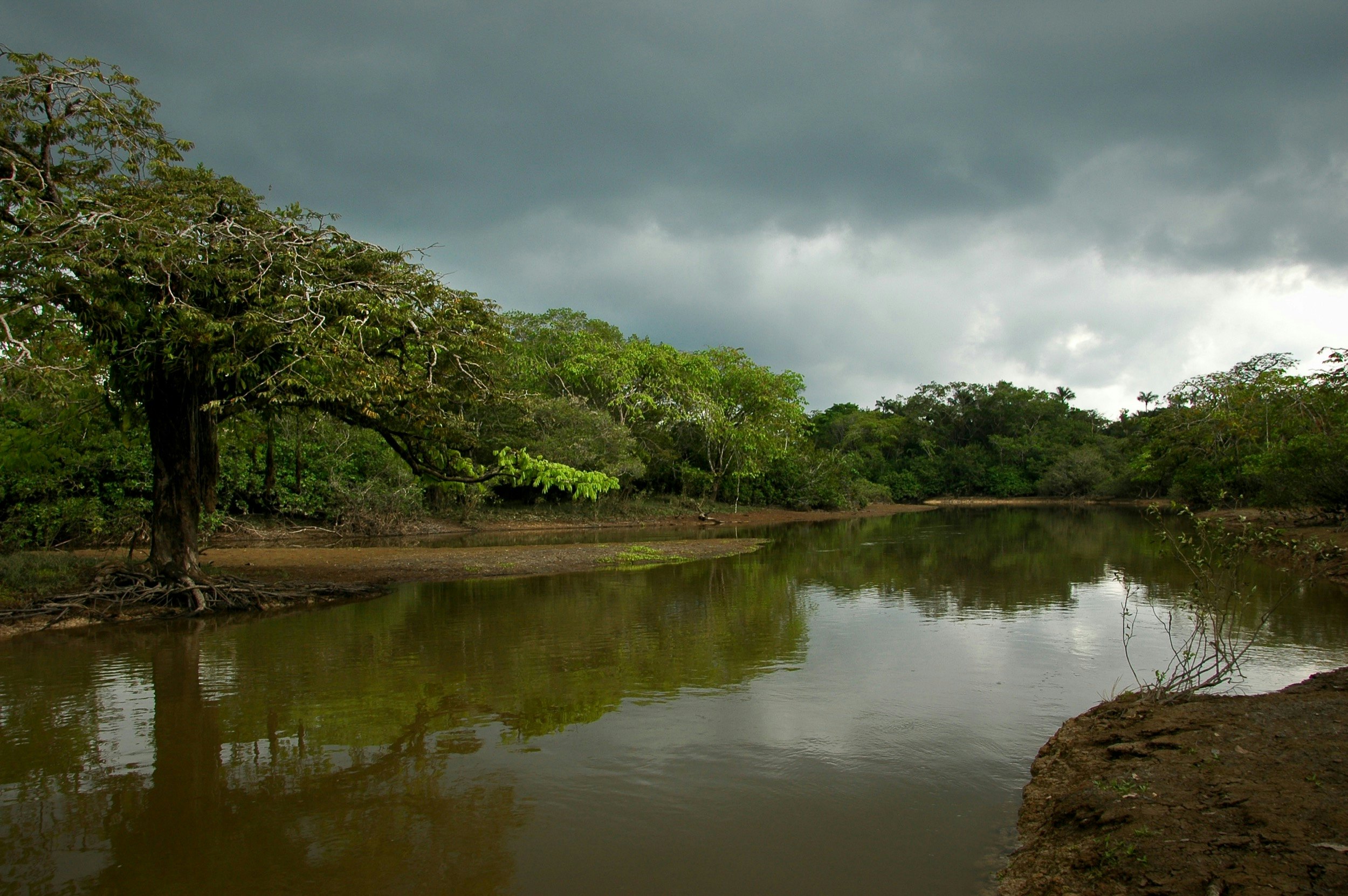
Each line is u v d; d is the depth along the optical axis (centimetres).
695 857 454
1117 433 7975
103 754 638
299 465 2805
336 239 1284
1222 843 375
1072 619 1170
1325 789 415
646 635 1080
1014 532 3100
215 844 482
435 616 1234
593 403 4150
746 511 4706
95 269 1015
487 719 714
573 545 2547
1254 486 3012
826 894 412
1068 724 646
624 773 582
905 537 2898
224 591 1308
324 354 1134
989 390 7912
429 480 1666
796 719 703
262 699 782
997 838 471
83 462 2022
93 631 1131
